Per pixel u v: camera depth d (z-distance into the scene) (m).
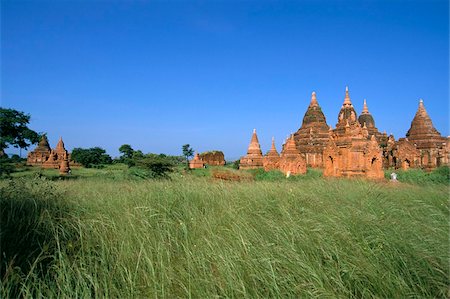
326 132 45.19
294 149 36.34
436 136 43.50
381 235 5.23
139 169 26.50
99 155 80.69
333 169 30.33
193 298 3.90
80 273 4.12
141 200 7.36
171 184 9.78
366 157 28.39
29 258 4.64
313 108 47.06
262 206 7.23
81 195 8.16
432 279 4.37
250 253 4.53
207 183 10.43
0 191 7.16
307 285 3.92
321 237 4.98
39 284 3.88
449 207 7.94
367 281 4.27
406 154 40.09
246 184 10.93
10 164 28.44
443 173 26.58
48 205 6.51
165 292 3.91
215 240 4.79
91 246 4.89
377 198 8.20
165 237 5.30
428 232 5.71
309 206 7.12
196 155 53.75
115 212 6.32
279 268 4.24
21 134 30.81
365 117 53.88
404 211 7.07
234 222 5.64
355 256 4.62
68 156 69.62
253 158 50.22
